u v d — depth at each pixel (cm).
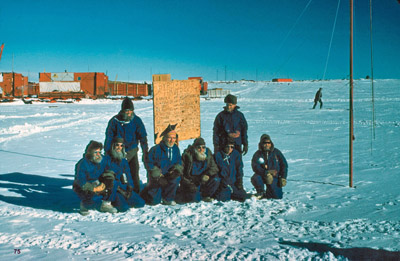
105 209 541
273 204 566
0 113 3048
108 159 555
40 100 5234
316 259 341
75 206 583
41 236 426
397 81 7969
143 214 527
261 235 421
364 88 6194
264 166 602
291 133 1556
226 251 367
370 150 1072
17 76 7262
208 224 471
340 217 488
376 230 429
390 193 609
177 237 421
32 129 1862
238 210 536
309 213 512
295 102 4116
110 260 350
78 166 530
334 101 3956
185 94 818
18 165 957
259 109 3175
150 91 7944
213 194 604
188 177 602
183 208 548
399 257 342
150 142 1376
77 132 1739
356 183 691
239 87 9594
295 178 755
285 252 359
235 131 665
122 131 595
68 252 374
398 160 905
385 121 1897
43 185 736
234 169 607
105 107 3972
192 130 840
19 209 556
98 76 7000
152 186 589
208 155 600
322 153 1052
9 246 395
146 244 391
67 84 6975
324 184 694
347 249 366
